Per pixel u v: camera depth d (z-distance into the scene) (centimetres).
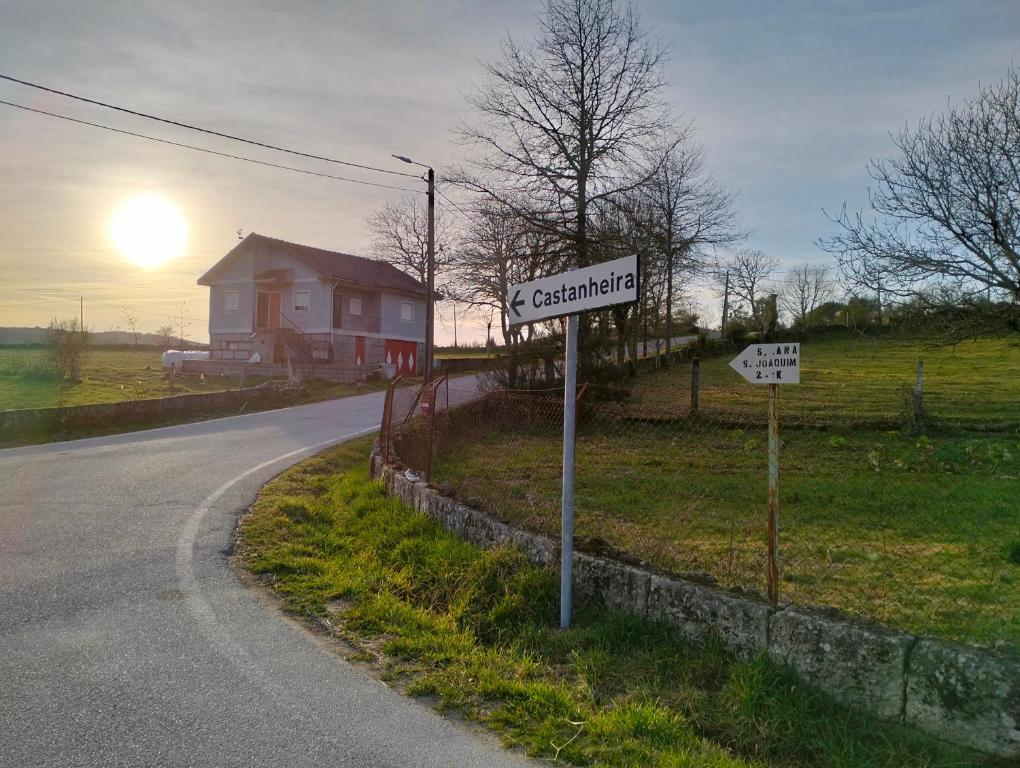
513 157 2259
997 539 694
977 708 331
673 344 4844
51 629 465
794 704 372
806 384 2302
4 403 2058
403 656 446
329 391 2711
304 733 346
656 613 465
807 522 776
